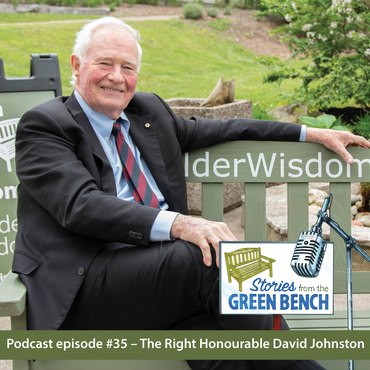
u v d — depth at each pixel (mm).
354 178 2250
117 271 1721
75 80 2072
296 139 2252
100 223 1713
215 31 19375
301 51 5832
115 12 21234
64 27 16188
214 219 2285
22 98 2852
